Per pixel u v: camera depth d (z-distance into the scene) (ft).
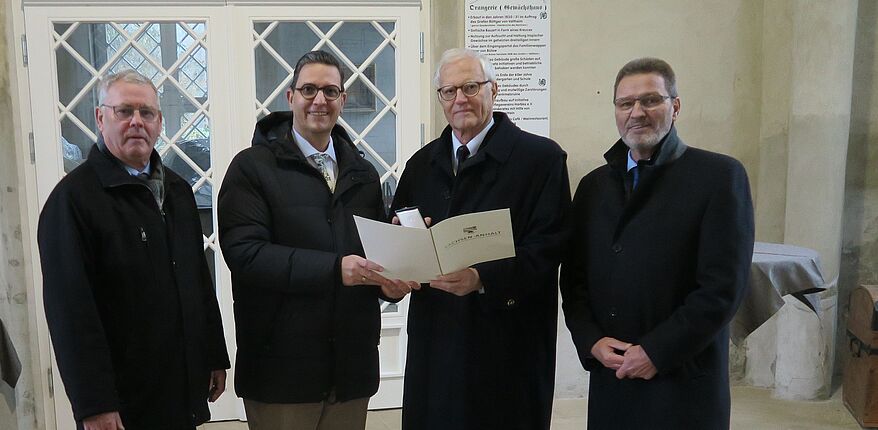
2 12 9.98
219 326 6.78
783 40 11.85
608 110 11.57
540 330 6.56
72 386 5.35
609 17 11.43
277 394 6.30
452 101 6.17
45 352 10.66
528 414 6.49
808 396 11.63
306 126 6.40
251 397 6.41
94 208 5.56
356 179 6.64
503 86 11.34
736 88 11.98
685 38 11.72
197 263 6.30
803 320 11.53
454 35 11.12
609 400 6.01
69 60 10.40
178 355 5.94
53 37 10.28
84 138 10.59
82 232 5.50
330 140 6.77
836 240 11.64
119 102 5.63
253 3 10.68
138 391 5.73
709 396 5.67
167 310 5.85
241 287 6.43
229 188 6.34
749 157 12.19
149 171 6.08
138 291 5.69
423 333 6.58
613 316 5.90
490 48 11.21
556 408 11.43
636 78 5.76
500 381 6.33
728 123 12.06
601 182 6.25
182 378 5.97
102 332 5.50
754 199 12.32
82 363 5.35
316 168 6.46
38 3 10.18
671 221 5.67
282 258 6.01
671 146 5.85
